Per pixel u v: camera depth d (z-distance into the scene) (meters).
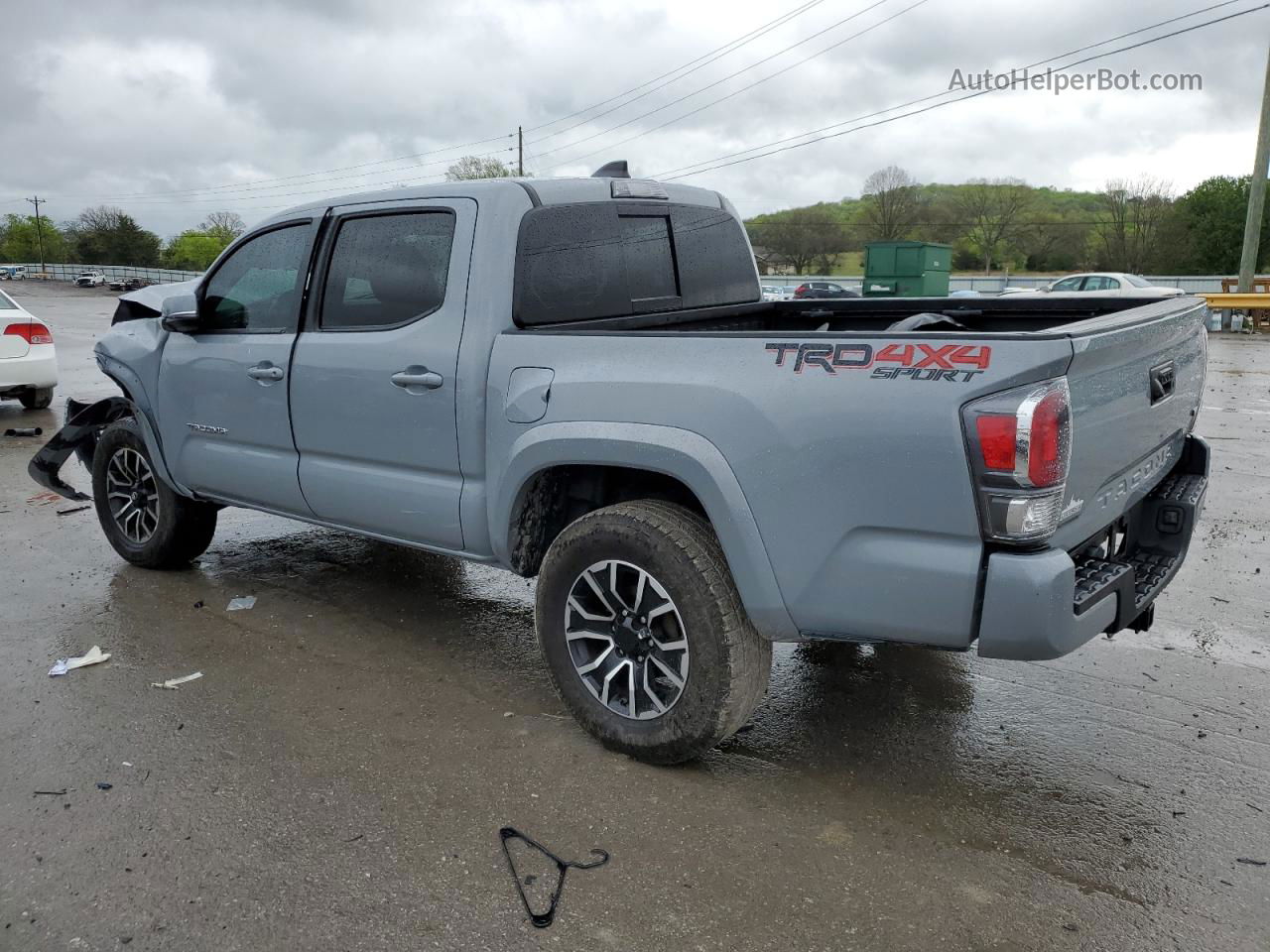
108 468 5.37
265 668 4.09
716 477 2.92
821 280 40.38
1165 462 3.56
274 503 4.51
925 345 2.61
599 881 2.69
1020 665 4.16
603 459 3.17
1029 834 2.92
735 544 2.93
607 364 3.19
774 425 2.82
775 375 2.84
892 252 30.12
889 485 2.66
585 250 3.87
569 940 2.46
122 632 4.49
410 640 4.42
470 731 3.54
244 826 2.94
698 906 2.59
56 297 58.34
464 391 3.55
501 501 3.50
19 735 3.51
